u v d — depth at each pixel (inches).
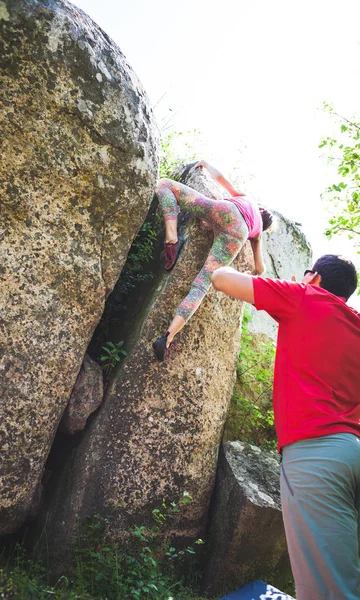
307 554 77.0
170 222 145.3
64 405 125.6
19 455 119.1
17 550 125.9
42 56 114.9
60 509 129.4
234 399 181.0
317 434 82.1
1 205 115.9
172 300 142.7
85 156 122.7
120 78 126.0
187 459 138.7
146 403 136.0
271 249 232.5
